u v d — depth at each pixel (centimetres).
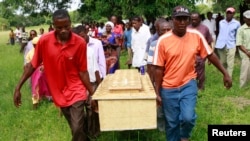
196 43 469
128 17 1662
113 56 765
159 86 485
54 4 2588
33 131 650
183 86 477
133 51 899
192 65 476
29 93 952
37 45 454
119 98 445
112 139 563
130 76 574
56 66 451
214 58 478
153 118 450
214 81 989
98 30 2022
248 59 876
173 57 466
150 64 593
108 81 549
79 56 456
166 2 1534
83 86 472
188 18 453
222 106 735
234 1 1560
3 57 2041
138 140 540
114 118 452
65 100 463
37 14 2627
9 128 668
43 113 754
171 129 502
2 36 4900
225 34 980
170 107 488
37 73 792
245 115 669
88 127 562
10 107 809
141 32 888
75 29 568
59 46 445
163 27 568
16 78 1221
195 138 555
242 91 849
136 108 449
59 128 646
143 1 1591
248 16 833
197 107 717
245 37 848
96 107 490
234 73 1094
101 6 1756
